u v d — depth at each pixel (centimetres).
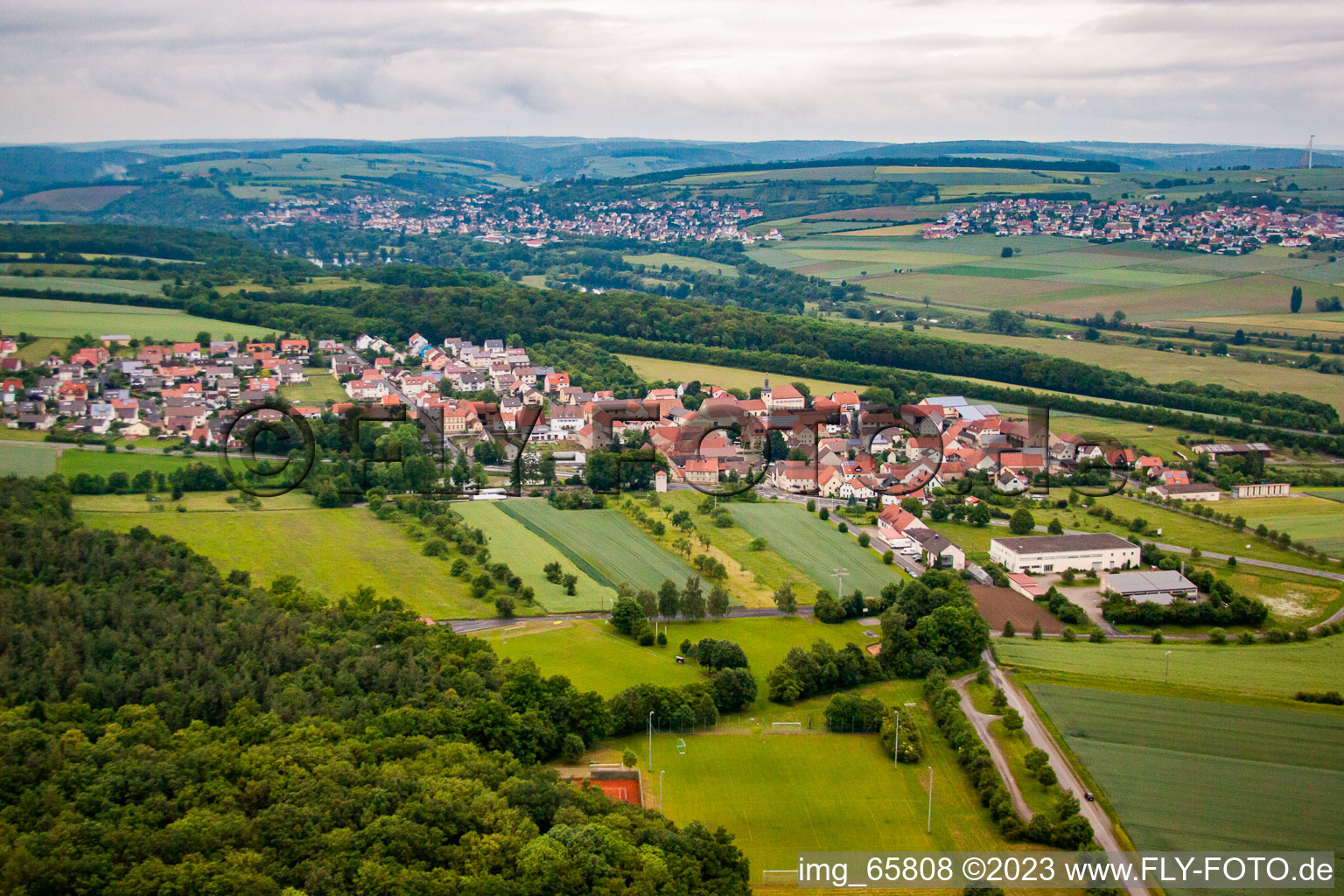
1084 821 19100
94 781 17388
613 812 18362
